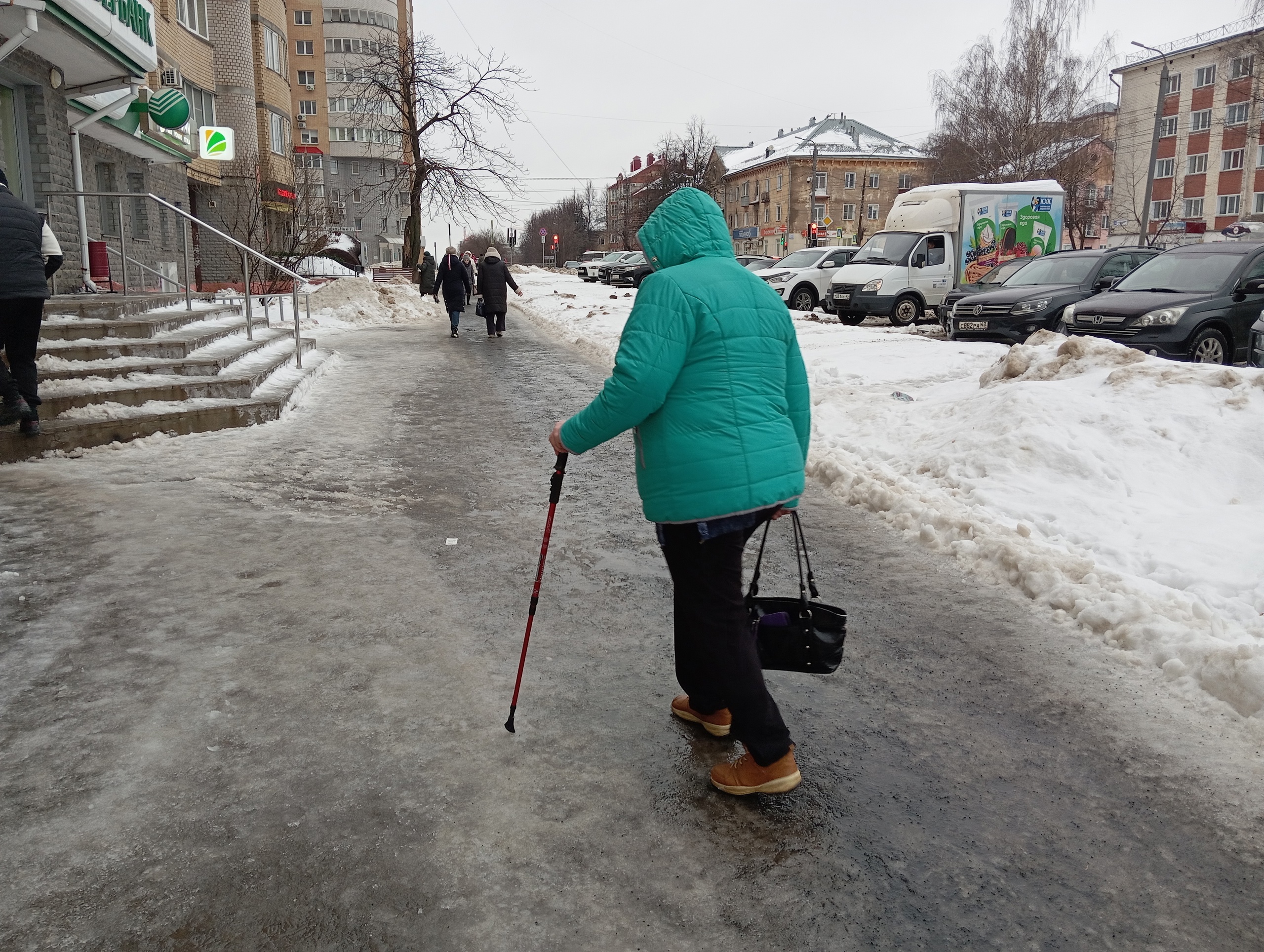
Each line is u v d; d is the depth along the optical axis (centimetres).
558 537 547
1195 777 300
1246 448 602
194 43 2638
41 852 250
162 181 2142
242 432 809
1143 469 602
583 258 5709
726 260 276
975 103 4456
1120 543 504
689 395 262
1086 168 4428
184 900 233
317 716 328
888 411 847
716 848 261
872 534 566
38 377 756
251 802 276
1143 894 244
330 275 3216
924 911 236
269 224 2920
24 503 566
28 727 314
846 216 7556
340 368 1295
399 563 491
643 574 487
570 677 366
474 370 1305
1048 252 2112
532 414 959
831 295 2023
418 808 275
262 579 458
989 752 315
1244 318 1110
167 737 311
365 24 7400
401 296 2428
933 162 4888
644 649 394
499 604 439
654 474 266
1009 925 232
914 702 350
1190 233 3706
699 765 304
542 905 235
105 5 1134
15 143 1179
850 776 299
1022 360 819
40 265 638
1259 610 412
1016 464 627
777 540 552
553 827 268
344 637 394
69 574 454
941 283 2003
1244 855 261
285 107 3875
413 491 643
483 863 251
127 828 262
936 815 278
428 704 339
